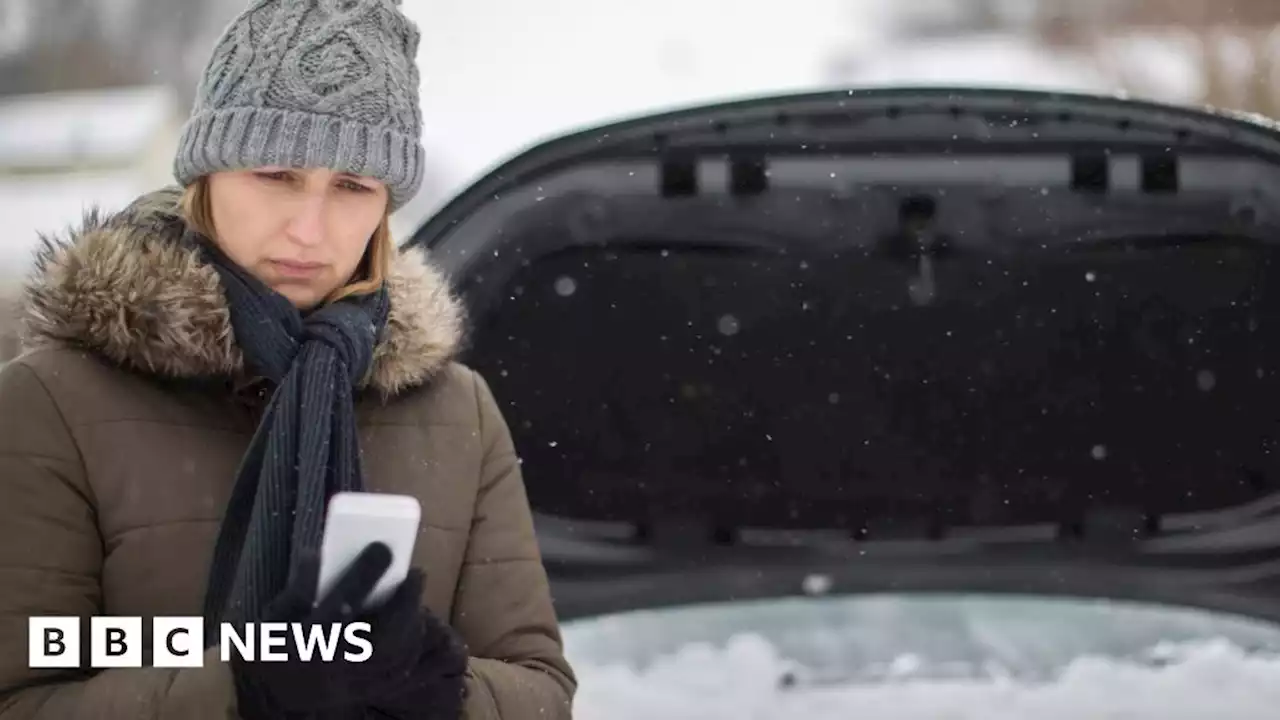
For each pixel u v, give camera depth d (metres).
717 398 2.50
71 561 1.17
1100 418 2.46
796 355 2.48
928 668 2.03
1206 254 2.31
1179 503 2.42
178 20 24.89
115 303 1.20
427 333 1.35
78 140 22.78
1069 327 2.42
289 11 1.26
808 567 2.45
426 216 2.25
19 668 1.13
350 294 1.32
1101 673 1.95
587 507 2.48
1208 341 2.38
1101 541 2.43
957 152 2.31
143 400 1.22
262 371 1.25
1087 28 16.94
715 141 2.30
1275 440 2.36
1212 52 14.66
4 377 1.21
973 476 2.50
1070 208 2.31
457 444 1.36
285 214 1.25
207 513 1.21
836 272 2.40
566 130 2.29
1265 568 2.32
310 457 1.19
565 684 1.33
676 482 2.50
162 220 1.30
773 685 1.93
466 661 1.10
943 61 20.02
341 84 1.25
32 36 25.02
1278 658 2.03
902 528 2.51
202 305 1.22
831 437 2.52
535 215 2.26
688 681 1.97
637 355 2.45
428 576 1.30
